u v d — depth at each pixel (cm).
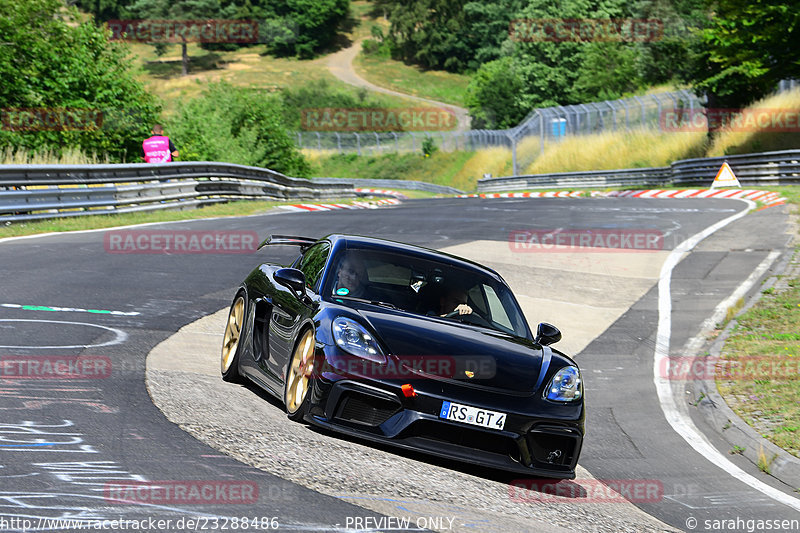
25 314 2295
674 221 5891
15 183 4578
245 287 1950
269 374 1714
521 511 1308
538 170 16175
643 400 2381
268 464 1278
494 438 1453
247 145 10881
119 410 1479
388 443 1423
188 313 2584
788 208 6022
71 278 2995
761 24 9412
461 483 1406
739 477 1773
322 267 1755
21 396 1508
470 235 5253
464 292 1772
